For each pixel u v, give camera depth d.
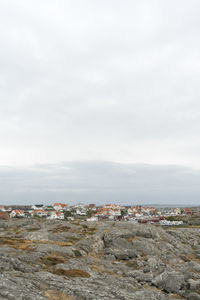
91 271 38.59
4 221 108.12
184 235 85.06
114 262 49.06
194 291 35.38
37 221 112.00
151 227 81.06
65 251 47.72
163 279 36.97
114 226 84.50
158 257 56.94
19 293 22.61
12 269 31.05
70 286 27.89
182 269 45.88
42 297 22.91
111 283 33.38
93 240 64.12
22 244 51.00
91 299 25.20
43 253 43.53
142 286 35.81
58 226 84.62
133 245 62.81
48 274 31.67
